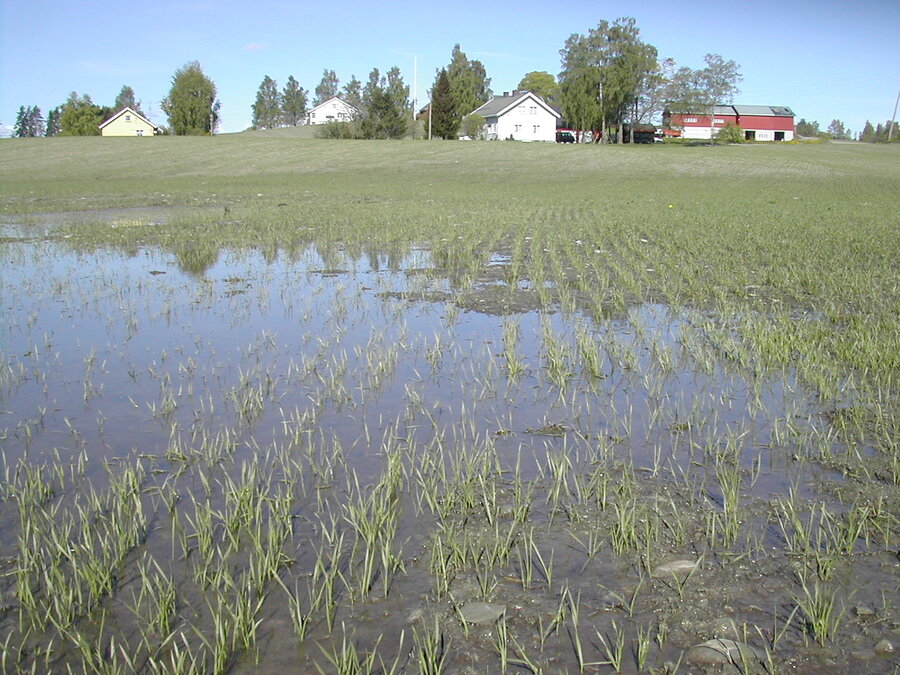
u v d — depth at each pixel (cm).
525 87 13050
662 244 1519
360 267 1310
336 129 7531
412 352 777
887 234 1656
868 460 494
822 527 413
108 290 1104
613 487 465
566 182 4094
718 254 1366
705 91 9506
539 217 2136
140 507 434
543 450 529
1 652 322
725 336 793
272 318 932
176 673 304
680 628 336
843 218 2069
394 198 2955
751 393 634
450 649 325
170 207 2556
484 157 5525
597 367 686
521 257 1384
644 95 9444
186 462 515
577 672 310
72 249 1537
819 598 346
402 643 328
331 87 15150
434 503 441
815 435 539
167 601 344
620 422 578
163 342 822
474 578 374
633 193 3328
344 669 306
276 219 2075
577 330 824
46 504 455
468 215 2206
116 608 355
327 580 359
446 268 1286
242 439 555
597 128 9306
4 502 459
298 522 432
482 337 831
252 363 745
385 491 464
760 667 310
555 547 401
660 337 812
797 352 740
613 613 347
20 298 1049
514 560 390
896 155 7094
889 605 346
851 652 318
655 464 489
